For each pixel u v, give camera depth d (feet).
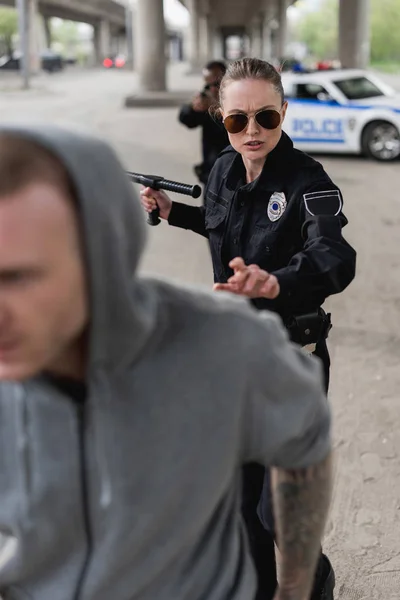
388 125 38.81
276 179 6.70
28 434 3.17
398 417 12.03
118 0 277.85
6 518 3.34
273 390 3.42
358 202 29.22
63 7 233.14
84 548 3.37
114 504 3.23
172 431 3.21
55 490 3.22
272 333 3.42
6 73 168.04
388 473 10.58
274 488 3.91
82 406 3.14
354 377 13.43
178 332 3.19
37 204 2.60
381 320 16.15
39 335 2.75
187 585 3.62
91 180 2.65
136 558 3.40
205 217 7.38
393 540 9.28
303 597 4.11
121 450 3.16
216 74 17.97
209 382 3.23
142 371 3.11
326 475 3.87
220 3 206.08
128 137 48.65
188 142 45.73
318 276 5.85
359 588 8.52
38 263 2.63
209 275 19.99
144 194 7.68
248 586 3.92
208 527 3.68
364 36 96.89
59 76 168.86
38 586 3.52
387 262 20.57
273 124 6.73
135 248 2.91
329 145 40.32
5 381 3.08
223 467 3.42
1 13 291.17
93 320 2.83
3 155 2.63
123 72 201.98
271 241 6.75
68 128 2.76
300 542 3.94
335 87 40.19
